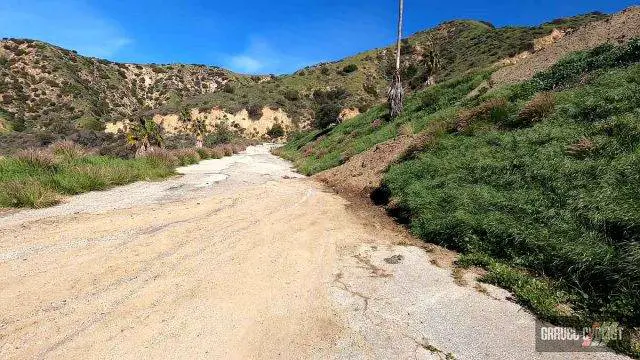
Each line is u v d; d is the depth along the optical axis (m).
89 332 3.66
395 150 12.70
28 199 8.42
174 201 9.45
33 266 5.14
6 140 40.06
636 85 8.65
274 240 6.52
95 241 6.20
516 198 6.61
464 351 3.62
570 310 4.42
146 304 4.21
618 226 5.05
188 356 3.36
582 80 11.35
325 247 6.29
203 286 4.68
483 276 5.36
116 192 10.47
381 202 9.86
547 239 5.49
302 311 4.21
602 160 6.36
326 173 14.89
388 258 5.93
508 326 4.09
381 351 3.55
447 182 8.11
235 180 13.61
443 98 20.08
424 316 4.22
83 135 42.34
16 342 3.48
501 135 9.23
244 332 3.76
